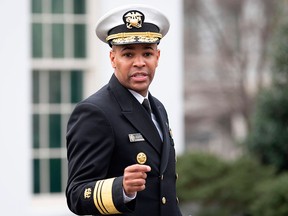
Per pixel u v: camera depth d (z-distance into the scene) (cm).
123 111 597
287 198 1205
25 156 1245
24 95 1245
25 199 1246
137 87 593
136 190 547
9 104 1238
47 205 1270
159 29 612
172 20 1288
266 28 2861
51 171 1284
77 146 588
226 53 2980
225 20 2977
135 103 602
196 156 1349
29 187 1250
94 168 579
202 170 1333
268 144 1442
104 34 612
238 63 2989
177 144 1313
